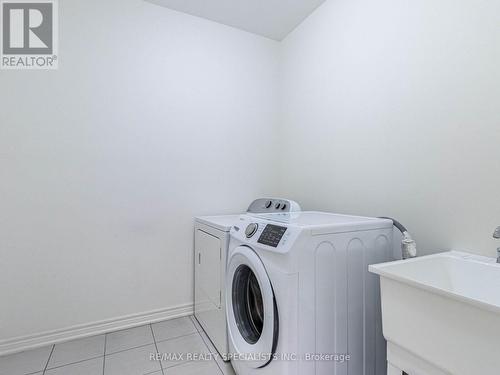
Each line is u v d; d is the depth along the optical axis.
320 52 2.13
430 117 1.35
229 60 2.41
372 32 1.68
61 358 1.61
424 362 0.82
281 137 2.62
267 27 2.43
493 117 1.12
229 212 2.40
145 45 2.07
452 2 1.26
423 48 1.38
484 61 1.14
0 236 1.65
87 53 1.88
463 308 0.71
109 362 1.58
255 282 1.36
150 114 2.08
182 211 2.20
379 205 1.63
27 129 1.71
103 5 1.93
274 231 1.19
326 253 1.13
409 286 0.84
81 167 1.86
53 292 1.78
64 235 1.81
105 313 1.93
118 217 1.97
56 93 1.79
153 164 2.09
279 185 2.64
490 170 1.13
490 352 0.66
